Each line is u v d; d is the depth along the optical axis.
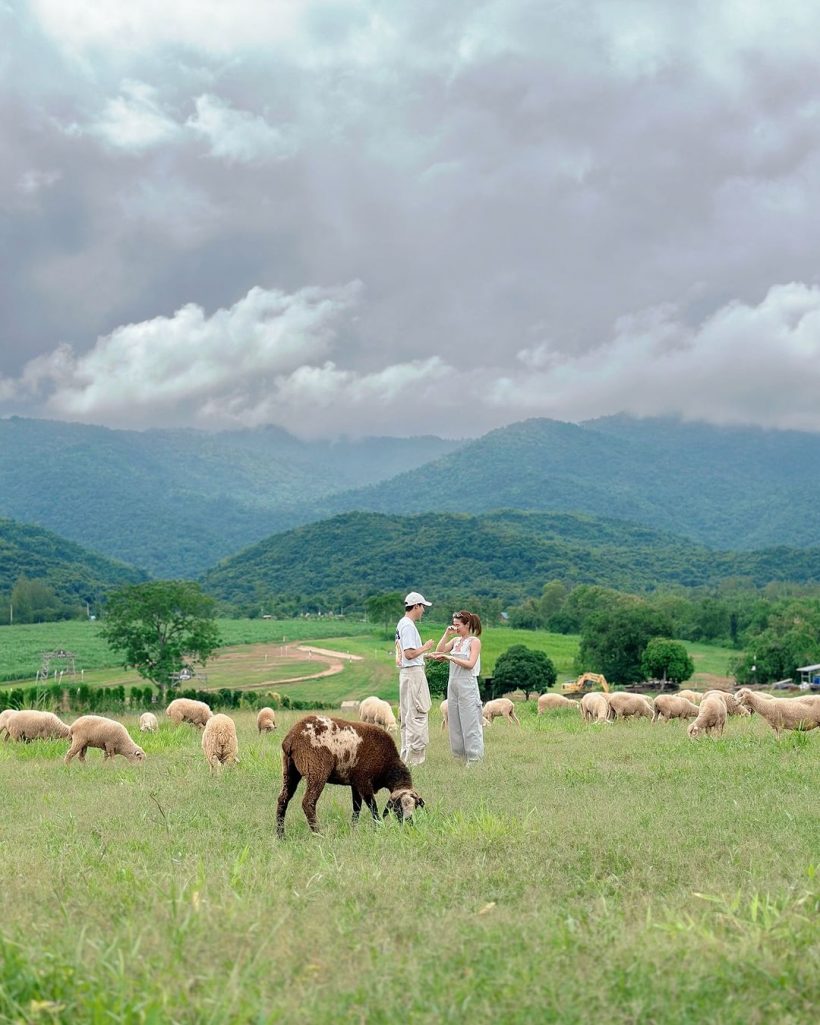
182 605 69.50
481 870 6.84
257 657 124.75
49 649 122.62
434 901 6.08
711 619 145.12
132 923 5.39
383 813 9.48
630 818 8.89
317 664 115.31
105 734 16.61
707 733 16.86
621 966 4.76
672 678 91.06
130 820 9.88
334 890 6.32
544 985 4.49
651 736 17.66
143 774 14.34
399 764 9.77
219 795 11.61
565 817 8.91
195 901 5.66
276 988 4.55
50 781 14.08
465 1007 4.28
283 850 7.92
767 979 4.64
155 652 70.06
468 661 13.77
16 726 20.12
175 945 4.98
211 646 70.38
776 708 16.30
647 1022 4.25
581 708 25.03
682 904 5.98
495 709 25.53
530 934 5.25
